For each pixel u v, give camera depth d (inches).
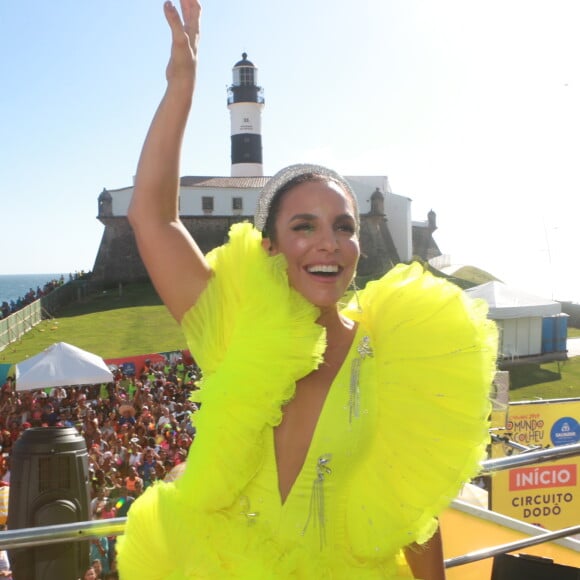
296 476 70.0
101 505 382.3
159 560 72.1
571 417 438.0
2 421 736.3
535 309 1226.6
